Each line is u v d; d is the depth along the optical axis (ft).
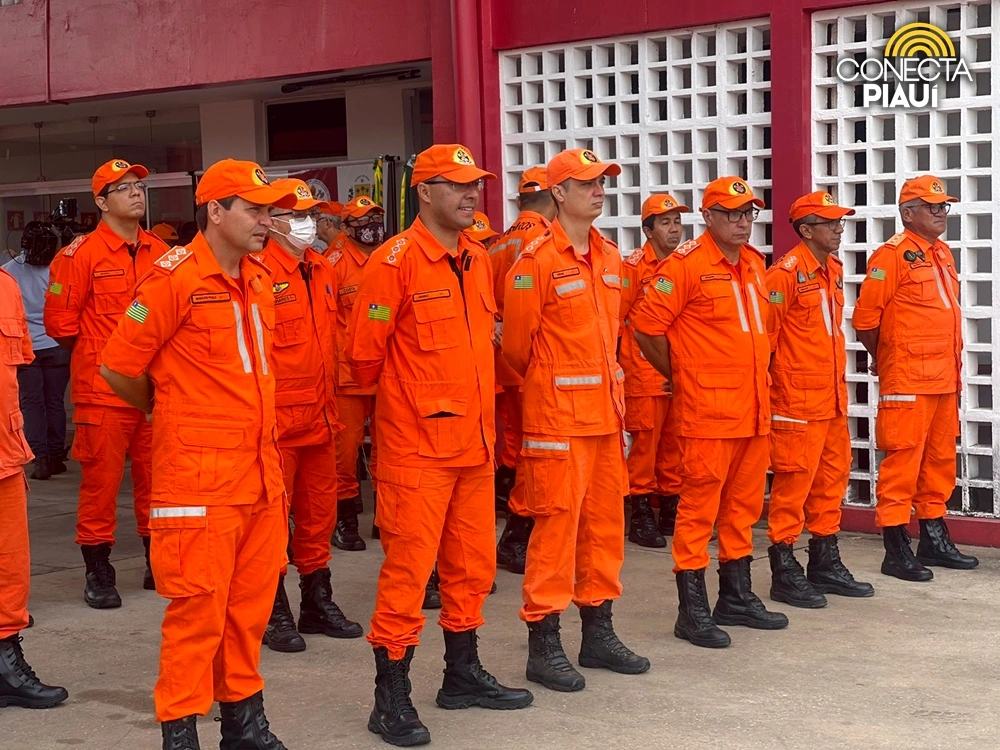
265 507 13.41
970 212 23.73
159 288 12.82
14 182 43.19
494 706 15.56
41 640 19.25
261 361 13.35
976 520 23.70
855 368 25.49
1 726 15.51
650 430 24.68
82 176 41.75
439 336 14.79
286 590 22.26
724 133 25.79
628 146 27.32
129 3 32.65
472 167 14.83
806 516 20.94
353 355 15.08
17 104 34.65
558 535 16.17
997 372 23.63
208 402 12.92
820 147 24.95
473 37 27.81
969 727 14.57
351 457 24.68
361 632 19.15
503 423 27.32
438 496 14.82
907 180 23.66
